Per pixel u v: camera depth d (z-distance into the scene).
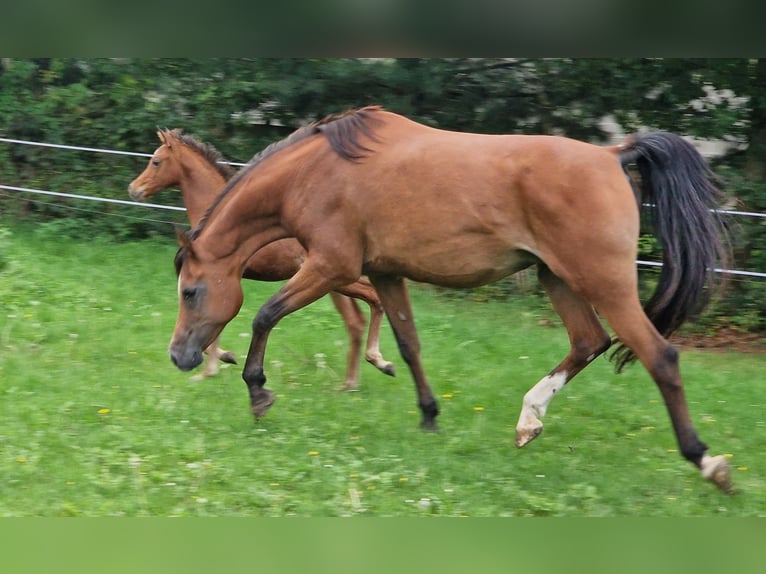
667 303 7.44
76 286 13.16
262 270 10.04
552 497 7.12
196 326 8.63
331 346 11.50
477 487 7.28
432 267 7.79
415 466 7.62
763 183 14.34
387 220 7.83
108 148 17.75
